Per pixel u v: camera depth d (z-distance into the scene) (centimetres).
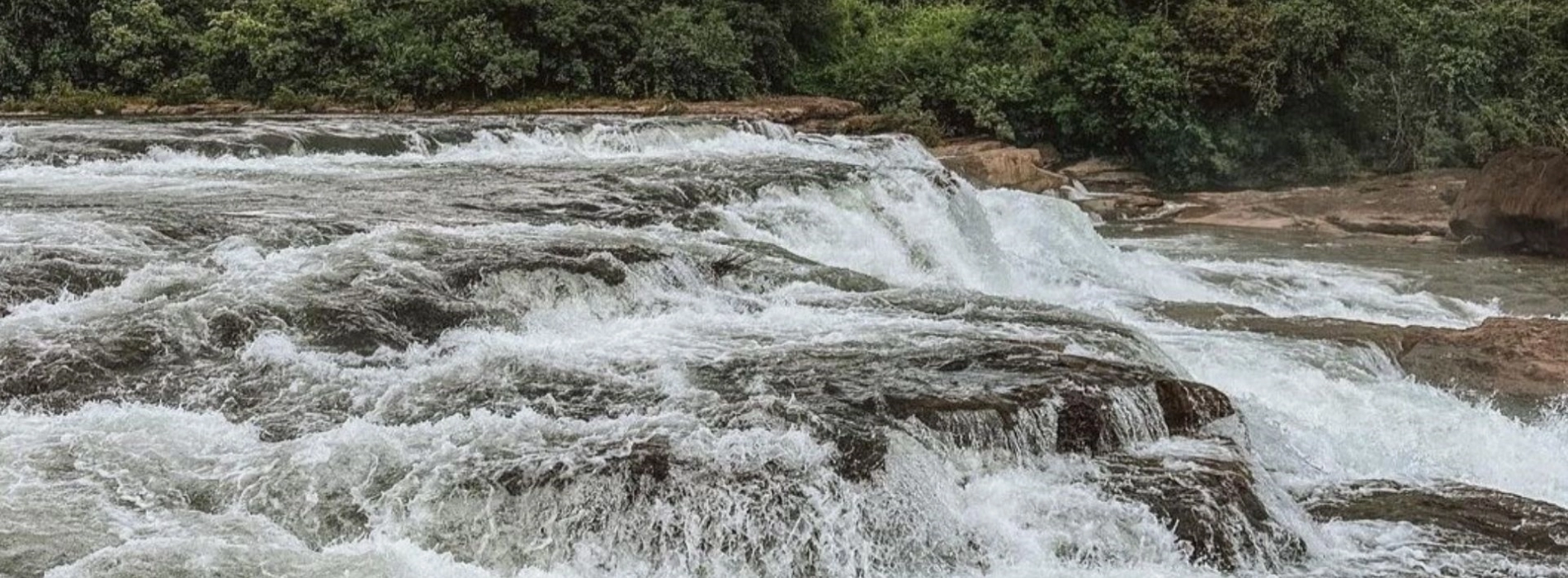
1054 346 955
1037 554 720
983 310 1095
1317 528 788
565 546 675
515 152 1916
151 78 2456
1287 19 2703
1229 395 1008
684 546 682
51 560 576
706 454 717
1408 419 1028
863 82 2877
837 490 710
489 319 973
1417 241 2173
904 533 716
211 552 599
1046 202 1783
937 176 1736
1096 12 2914
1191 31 2770
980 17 2989
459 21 2520
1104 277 1641
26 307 906
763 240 1381
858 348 941
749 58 2794
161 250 1071
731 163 1773
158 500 662
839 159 2009
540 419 764
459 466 697
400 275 1008
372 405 795
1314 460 938
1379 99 2762
